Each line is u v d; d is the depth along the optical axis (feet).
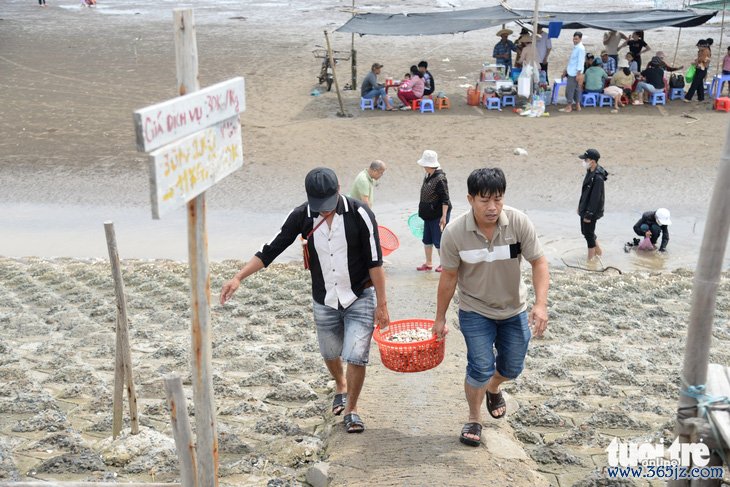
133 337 27.27
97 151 59.36
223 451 18.22
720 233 11.49
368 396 19.22
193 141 9.86
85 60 92.17
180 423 10.97
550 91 71.10
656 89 68.74
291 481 16.42
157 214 9.02
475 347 15.67
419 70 68.69
